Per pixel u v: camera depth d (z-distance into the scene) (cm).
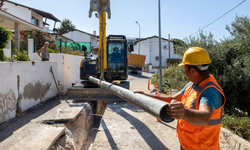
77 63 1161
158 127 455
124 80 909
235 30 790
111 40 802
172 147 355
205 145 143
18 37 1018
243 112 692
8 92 436
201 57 146
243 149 311
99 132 423
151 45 3375
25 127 399
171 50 3344
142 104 138
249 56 674
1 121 409
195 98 140
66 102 646
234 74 646
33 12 1759
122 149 346
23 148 301
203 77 148
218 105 134
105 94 659
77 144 415
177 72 888
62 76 867
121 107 641
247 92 662
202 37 754
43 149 299
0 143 319
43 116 475
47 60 741
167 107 107
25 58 623
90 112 619
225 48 737
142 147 354
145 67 3216
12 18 912
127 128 447
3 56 577
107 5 597
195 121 111
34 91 580
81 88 659
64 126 431
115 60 816
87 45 1620
